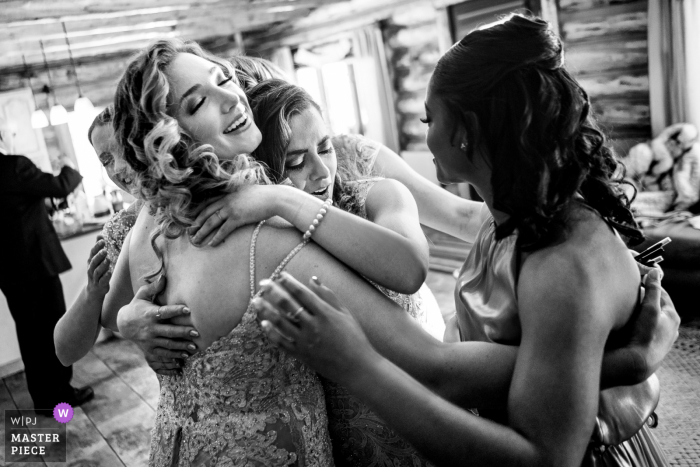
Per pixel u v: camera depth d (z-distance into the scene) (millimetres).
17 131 7094
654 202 4559
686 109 4871
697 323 3943
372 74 7363
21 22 5301
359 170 1643
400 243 1058
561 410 886
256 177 1166
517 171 939
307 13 7996
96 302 1547
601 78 5531
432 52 6805
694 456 2736
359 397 917
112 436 4008
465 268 1260
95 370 5266
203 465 1110
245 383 1089
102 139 1665
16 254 4199
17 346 5926
